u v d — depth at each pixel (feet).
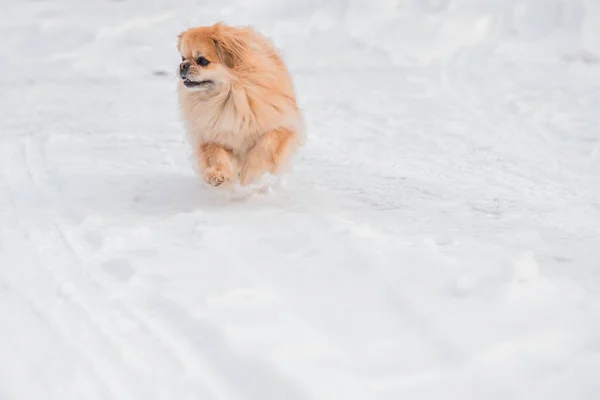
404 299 21.34
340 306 21.15
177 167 36.47
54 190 32.83
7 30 69.41
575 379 17.67
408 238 26.43
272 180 33.71
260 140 30.99
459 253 24.90
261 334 19.48
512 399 17.04
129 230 27.35
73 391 17.52
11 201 31.45
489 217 29.40
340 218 28.55
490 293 21.40
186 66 29.53
